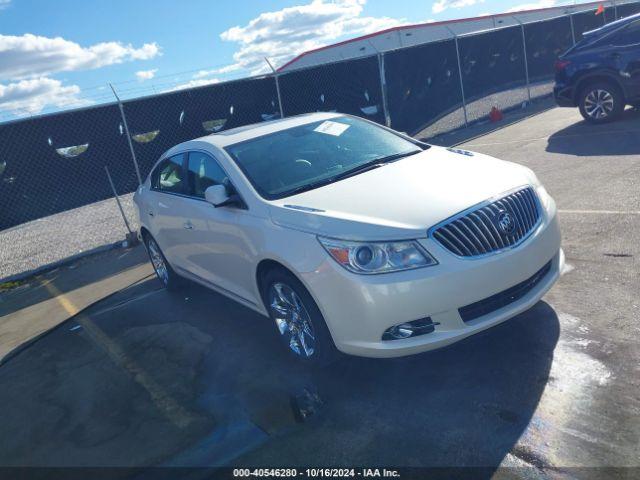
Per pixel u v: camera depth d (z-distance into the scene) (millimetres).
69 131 8586
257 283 4168
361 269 3287
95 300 6789
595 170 7320
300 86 11070
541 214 3727
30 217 8336
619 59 9562
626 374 3213
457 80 14141
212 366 4375
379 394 3529
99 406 4152
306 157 4543
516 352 3658
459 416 3164
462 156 4367
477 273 3277
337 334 3494
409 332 3340
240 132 5086
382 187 3809
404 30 24812
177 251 5578
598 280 4406
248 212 4094
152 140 9320
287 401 3668
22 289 8172
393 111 12688
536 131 11258
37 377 4922
